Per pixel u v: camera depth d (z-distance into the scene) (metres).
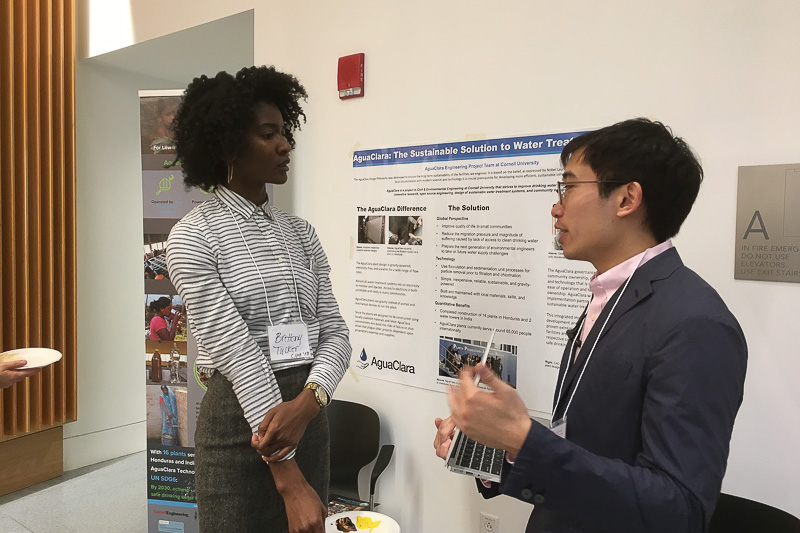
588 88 1.81
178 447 2.60
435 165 2.16
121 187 3.79
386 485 2.37
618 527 0.75
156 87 3.93
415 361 2.26
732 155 1.58
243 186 1.33
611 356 0.86
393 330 2.33
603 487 0.74
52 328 3.40
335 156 2.47
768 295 1.54
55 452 3.45
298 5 2.54
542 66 1.90
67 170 3.47
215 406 1.25
